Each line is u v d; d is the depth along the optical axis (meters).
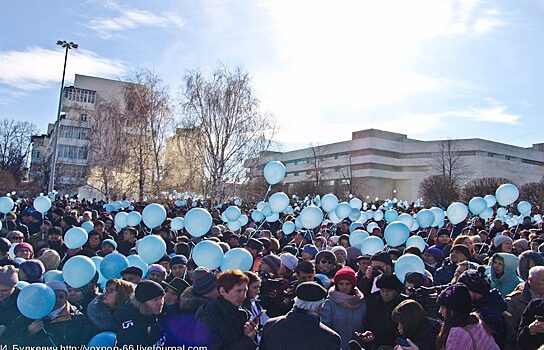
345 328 4.20
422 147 71.44
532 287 4.26
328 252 5.71
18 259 5.54
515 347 3.89
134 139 26.94
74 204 17.09
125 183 27.81
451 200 42.91
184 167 27.27
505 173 68.56
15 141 60.38
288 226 9.45
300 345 3.14
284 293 4.71
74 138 55.25
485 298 3.89
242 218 10.64
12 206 10.10
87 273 4.31
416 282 4.34
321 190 54.12
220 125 26.09
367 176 70.62
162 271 4.88
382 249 6.20
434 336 3.61
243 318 3.46
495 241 7.26
